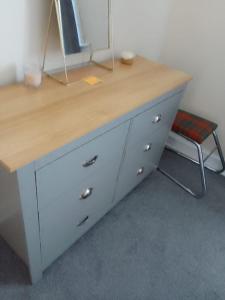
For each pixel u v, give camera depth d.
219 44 1.72
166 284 1.29
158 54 2.02
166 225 1.58
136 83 1.30
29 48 1.15
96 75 1.33
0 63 1.08
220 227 1.62
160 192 1.81
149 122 1.34
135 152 1.40
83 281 1.24
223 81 1.79
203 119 1.82
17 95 1.06
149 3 1.64
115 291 1.23
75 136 0.87
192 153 2.16
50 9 1.11
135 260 1.37
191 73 1.93
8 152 0.75
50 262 1.24
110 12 1.37
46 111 0.98
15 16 1.03
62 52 1.20
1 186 0.92
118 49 1.64
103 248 1.40
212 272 1.37
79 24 1.22
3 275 1.21
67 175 0.96
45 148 0.79
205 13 1.70
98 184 1.22
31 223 0.93
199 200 1.79
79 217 1.24
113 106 1.07
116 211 1.62
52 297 1.17
